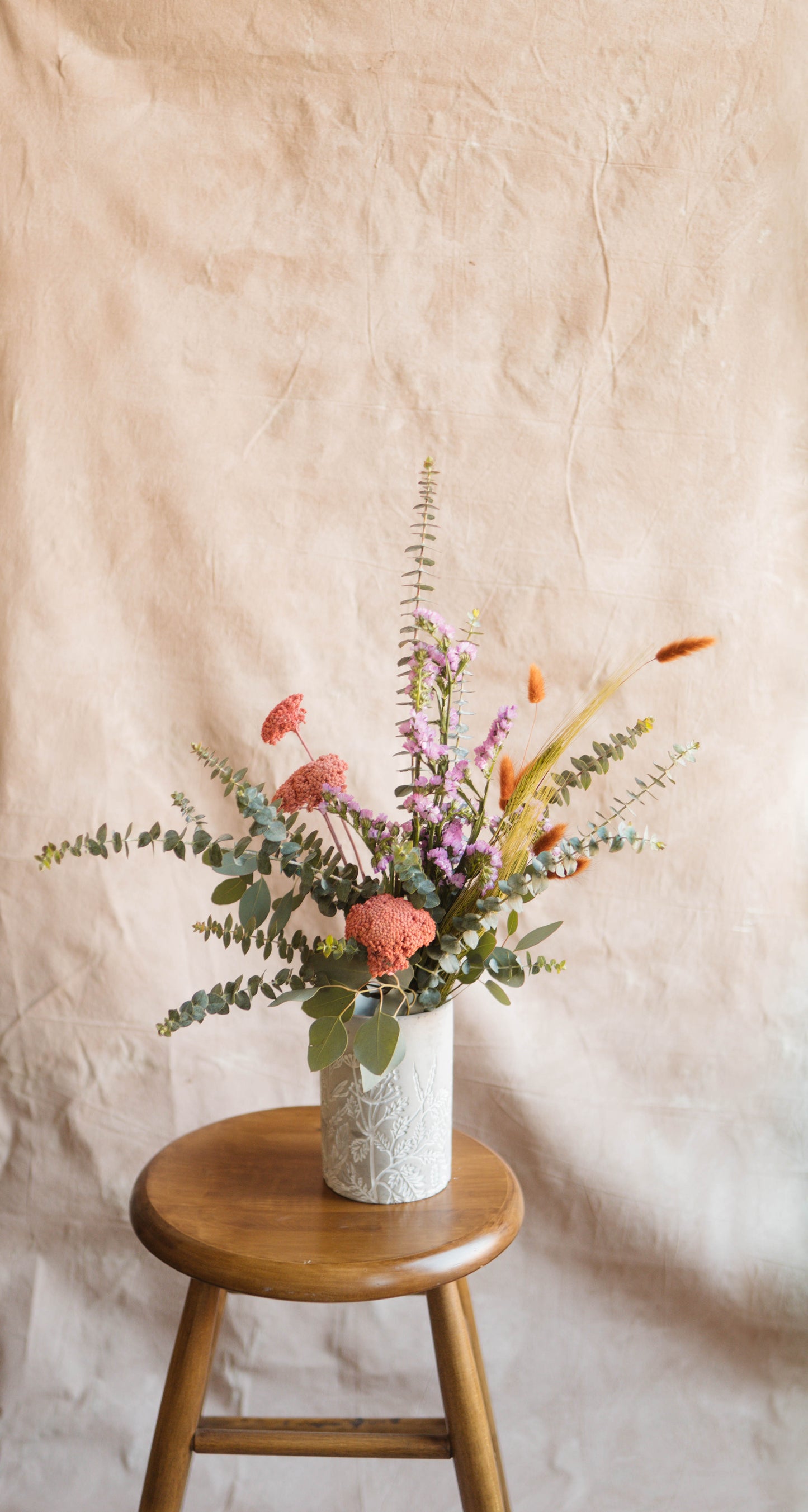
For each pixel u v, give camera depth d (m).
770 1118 1.36
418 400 1.31
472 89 1.29
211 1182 1.02
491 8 1.29
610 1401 1.36
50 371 1.29
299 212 1.30
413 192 1.30
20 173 1.28
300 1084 1.36
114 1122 1.34
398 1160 0.97
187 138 1.29
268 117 1.29
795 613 1.33
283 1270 0.86
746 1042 1.35
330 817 1.33
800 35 1.29
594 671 1.33
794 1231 1.36
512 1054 1.35
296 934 0.97
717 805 1.34
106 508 1.30
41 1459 1.34
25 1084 1.34
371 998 0.98
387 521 1.32
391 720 1.33
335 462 1.31
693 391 1.32
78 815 1.32
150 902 1.33
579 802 1.34
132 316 1.29
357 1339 1.37
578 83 1.29
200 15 1.28
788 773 1.33
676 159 1.30
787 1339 1.36
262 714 1.31
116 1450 1.34
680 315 1.31
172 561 1.31
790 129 1.29
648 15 1.29
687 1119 1.36
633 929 1.35
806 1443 1.35
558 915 1.35
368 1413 1.37
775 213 1.30
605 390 1.32
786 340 1.31
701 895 1.35
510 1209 0.97
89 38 1.28
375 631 1.32
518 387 1.32
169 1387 0.95
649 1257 1.36
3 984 1.33
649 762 1.33
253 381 1.30
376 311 1.31
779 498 1.32
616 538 1.32
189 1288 0.97
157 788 1.32
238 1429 0.97
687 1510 1.32
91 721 1.31
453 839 0.93
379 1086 0.96
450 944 0.92
